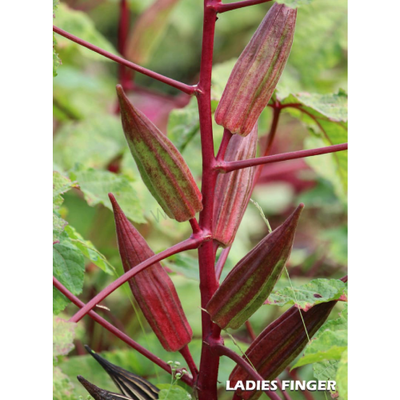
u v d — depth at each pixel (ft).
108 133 4.46
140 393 2.93
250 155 2.96
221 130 3.67
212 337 2.89
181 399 2.84
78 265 3.02
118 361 3.60
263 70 2.80
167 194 2.77
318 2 4.00
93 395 2.87
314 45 4.01
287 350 2.88
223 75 3.74
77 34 4.14
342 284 2.90
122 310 4.25
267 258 2.73
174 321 2.91
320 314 2.89
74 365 3.55
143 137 2.72
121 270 4.17
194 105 3.60
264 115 4.08
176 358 3.60
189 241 2.82
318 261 4.82
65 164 4.32
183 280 4.33
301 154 2.78
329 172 4.14
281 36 2.80
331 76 4.74
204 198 2.84
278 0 2.70
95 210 4.64
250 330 3.50
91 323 4.03
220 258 3.01
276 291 2.91
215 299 2.80
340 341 2.73
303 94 3.30
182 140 3.58
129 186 3.45
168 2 4.57
